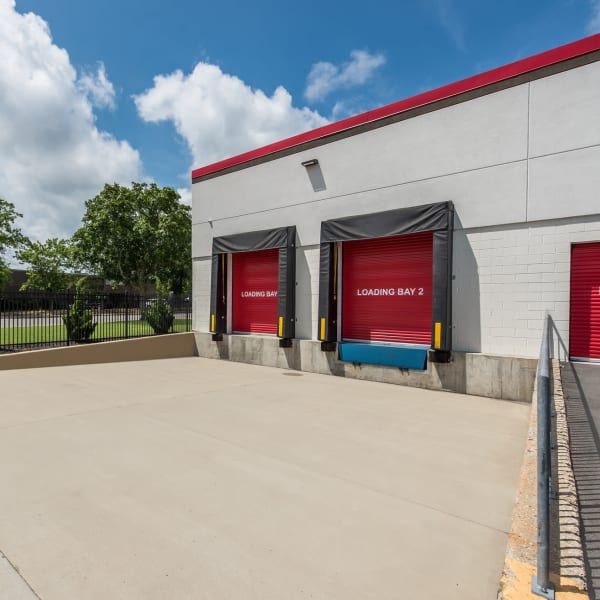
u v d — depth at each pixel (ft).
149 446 16.11
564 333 24.20
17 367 34.96
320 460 14.84
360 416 21.08
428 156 29.17
